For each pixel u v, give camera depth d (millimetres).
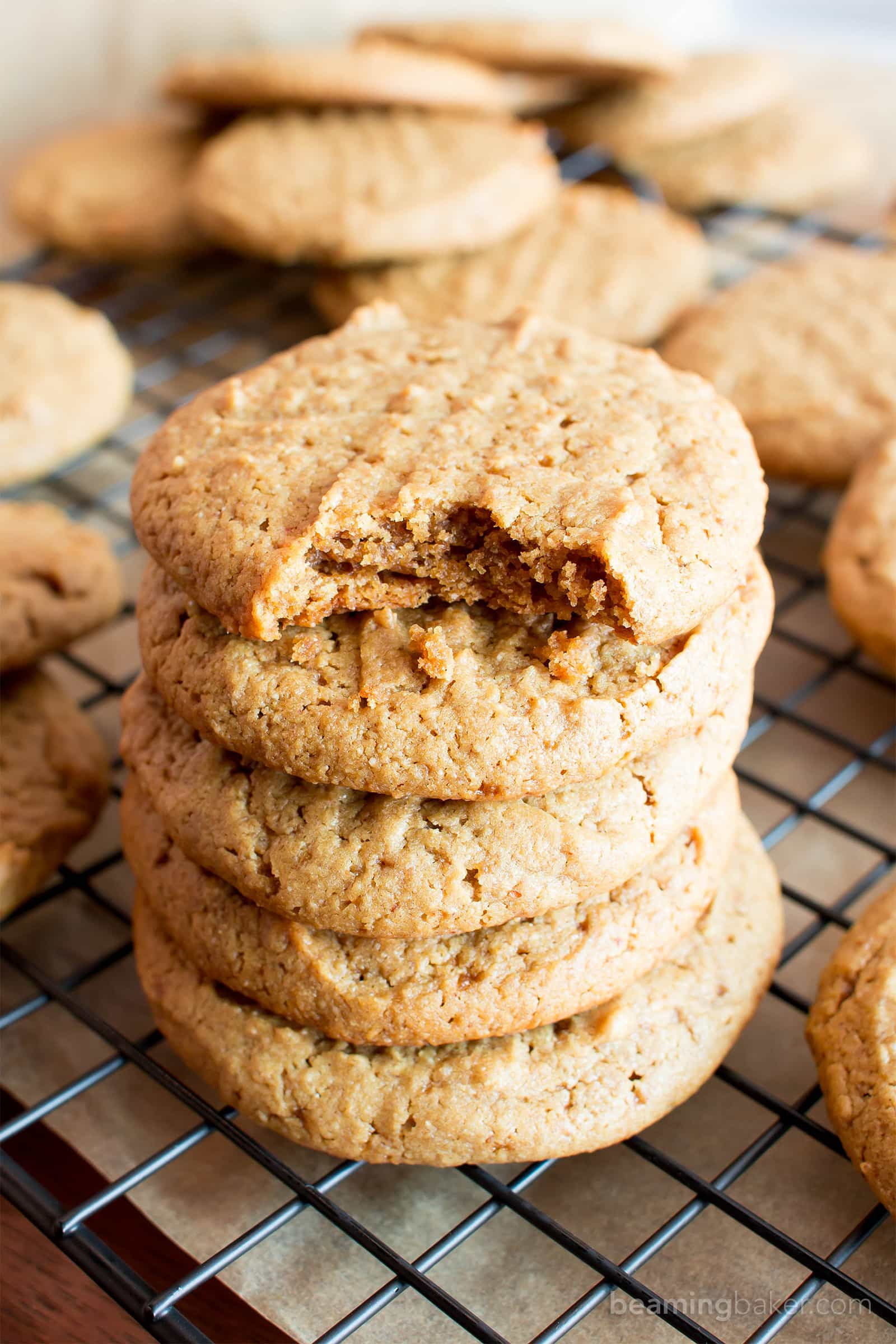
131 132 447
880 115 488
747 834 263
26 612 280
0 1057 257
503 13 493
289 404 239
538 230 392
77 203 403
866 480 307
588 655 224
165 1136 248
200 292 423
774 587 328
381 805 229
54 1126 249
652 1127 248
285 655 228
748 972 245
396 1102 230
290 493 226
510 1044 234
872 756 281
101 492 352
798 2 568
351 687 224
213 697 228
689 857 240
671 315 361
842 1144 232
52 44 458
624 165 428
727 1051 242
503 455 227
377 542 224
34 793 269
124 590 326
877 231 427
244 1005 238
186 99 407
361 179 367
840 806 290
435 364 246
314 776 223
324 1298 232
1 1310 234
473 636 227
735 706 239
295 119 403
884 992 237
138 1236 239
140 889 258
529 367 244
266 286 423
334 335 255
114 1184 228
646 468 228
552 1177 244
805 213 430
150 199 402
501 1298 232
